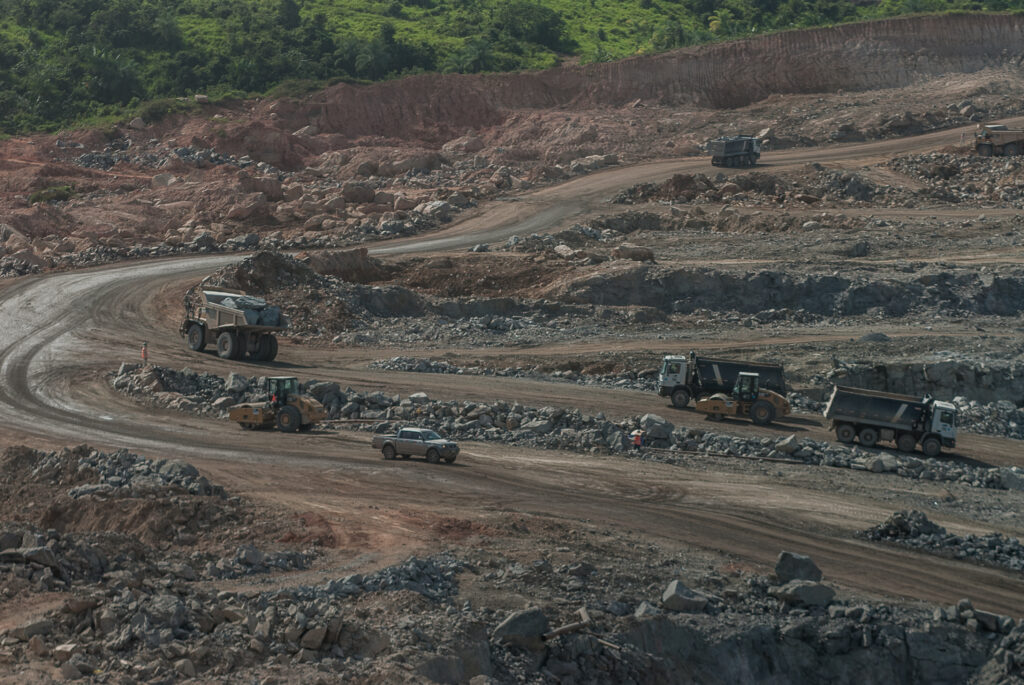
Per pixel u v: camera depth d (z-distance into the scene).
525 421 158.25
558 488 129.38
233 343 190.75
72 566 80.69
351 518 108.94
